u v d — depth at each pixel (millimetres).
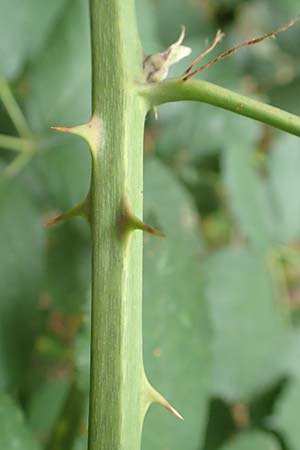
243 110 169
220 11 364
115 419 164
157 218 256
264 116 169
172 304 248
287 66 374
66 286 289
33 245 252
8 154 266
